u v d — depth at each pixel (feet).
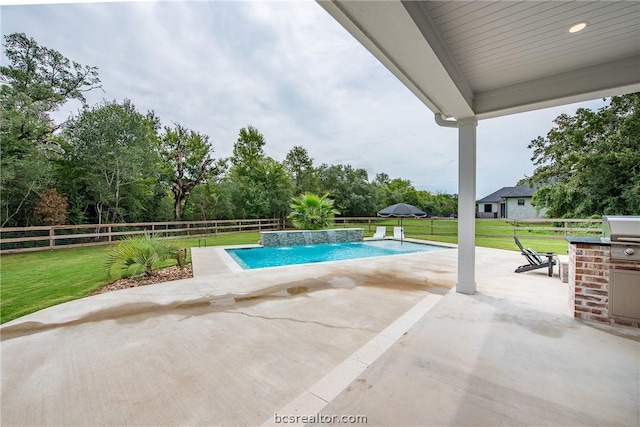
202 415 5.67
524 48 9.12
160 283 16.01
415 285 15.20
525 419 5.26
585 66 10.28
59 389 6.61
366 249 32.78
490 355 7.61
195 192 59.41
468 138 13.04
